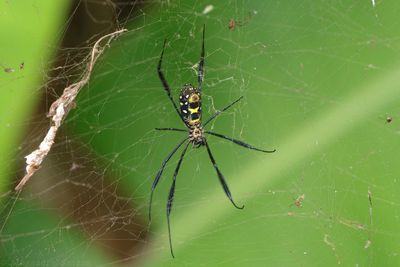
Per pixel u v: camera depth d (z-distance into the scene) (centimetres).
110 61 60
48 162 60
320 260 59
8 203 60
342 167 59
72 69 60
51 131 57
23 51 55
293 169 59
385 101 59
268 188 59
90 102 60
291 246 59
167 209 59
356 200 59
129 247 60
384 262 58
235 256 58
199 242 59
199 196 60
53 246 60
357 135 59
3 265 60
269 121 60
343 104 60
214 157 60
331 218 59
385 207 59
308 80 60
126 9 60
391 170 59
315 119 60
